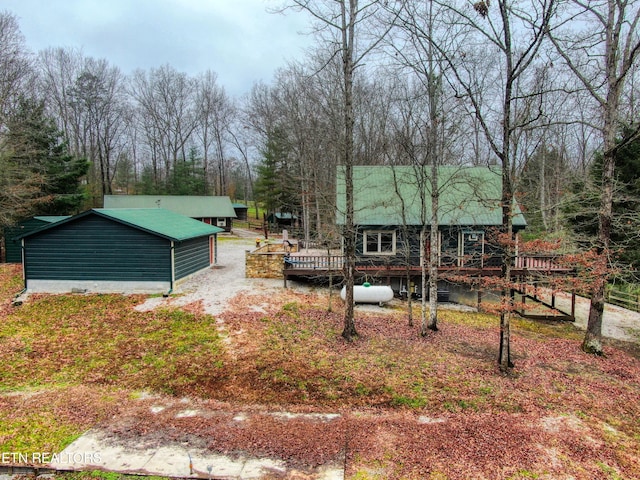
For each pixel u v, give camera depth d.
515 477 5.47
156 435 6.53
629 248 17.25
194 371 9.02
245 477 5.46
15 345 10.56
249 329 11.60
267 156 40.44
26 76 29.95
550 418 7.30
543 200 24.58
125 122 51.69
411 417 7.27
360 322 12.99
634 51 9.91
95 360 9.65
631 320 16.14
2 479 5.53
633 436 6.75
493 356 10.45
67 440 6.34
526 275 15.89
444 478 5.43
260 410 7.48
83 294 15.23
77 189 29.75
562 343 12.36
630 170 17.30
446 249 17.61
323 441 6.37
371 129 27.09
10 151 21.44
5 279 17.83
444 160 15.07
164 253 15.74
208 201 41.72
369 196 18.19
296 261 18.77
